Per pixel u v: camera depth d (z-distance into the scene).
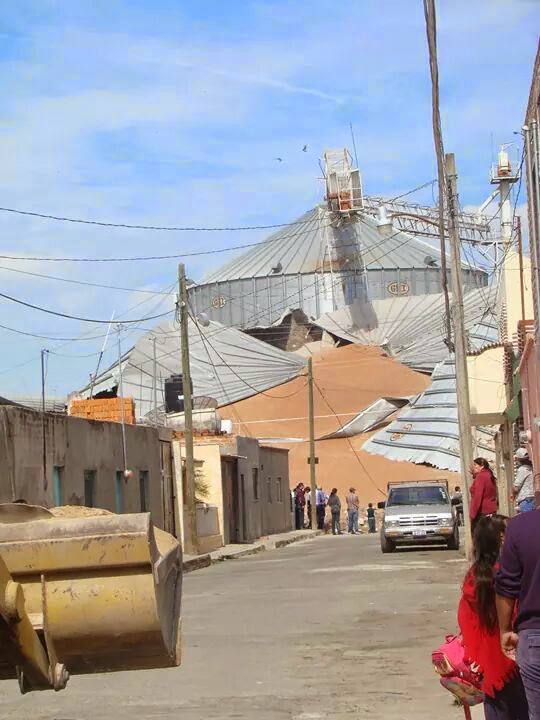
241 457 52.34
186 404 40.03
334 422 87.88
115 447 35.22
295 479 74.00
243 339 102.31
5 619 6.01
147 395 97.19
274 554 40.78
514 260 40.28
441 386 75.81
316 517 63.44
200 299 140.50
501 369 41.09
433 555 33.38
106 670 7.00
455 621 16.77
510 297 40.12
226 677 12.37
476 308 102.19
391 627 16.33
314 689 11.48
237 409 92.69
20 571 6.68
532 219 24.17
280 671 12.69
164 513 41.19
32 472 27.39
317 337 123.25
